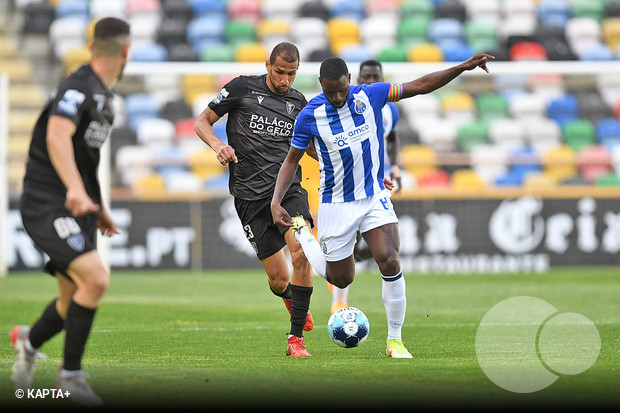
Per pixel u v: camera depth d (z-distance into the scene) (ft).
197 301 129.90
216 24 266.36
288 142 78.43
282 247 78.59
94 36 48.08
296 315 70.49
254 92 77.77
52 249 47.26
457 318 104.12
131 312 112.88
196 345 77.92
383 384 51.47
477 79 252.83
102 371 58.23
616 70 178.91
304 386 50.70
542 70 178.40
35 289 148.77
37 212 47.93
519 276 179.93
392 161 103.81
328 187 68.33
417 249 196.75
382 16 280.10
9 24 262.88
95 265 47.26
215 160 221.25
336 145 66.39
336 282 70.69
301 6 278.26
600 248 198.80
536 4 281.33
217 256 196.75
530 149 236.63
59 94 46.32
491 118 251.39
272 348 75.51
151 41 263.08
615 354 67.46
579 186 209.26
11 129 235.20
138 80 243.19
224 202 197.26
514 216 197.67
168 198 195.62
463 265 196.54
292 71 75.97
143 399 46.62
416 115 250.98
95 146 48.91
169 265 195.31
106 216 52.37
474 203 197.16
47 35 262.26
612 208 198.70
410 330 90.43
